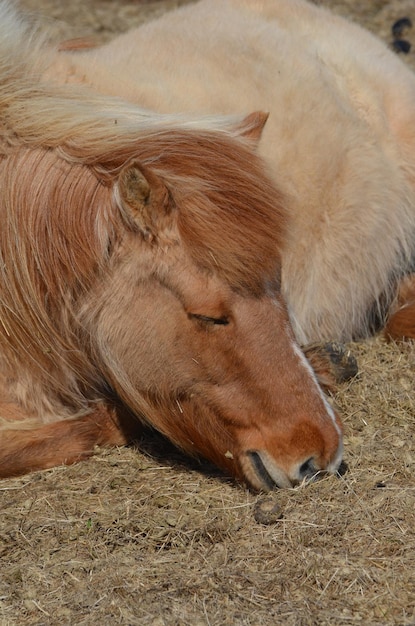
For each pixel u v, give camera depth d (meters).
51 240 6.56
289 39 9.59
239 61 8.75
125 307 6.54
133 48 8.69
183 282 6.33
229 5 10.14
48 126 6.62
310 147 8.53
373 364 8.73
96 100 6.84
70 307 6.72
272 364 6.46
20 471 7.19
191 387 6.67
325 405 6.65
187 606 5.65
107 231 6.43
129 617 5.58
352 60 9.84
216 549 6.16
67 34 15.92
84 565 6.09
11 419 7.39
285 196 6.57
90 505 6.73
